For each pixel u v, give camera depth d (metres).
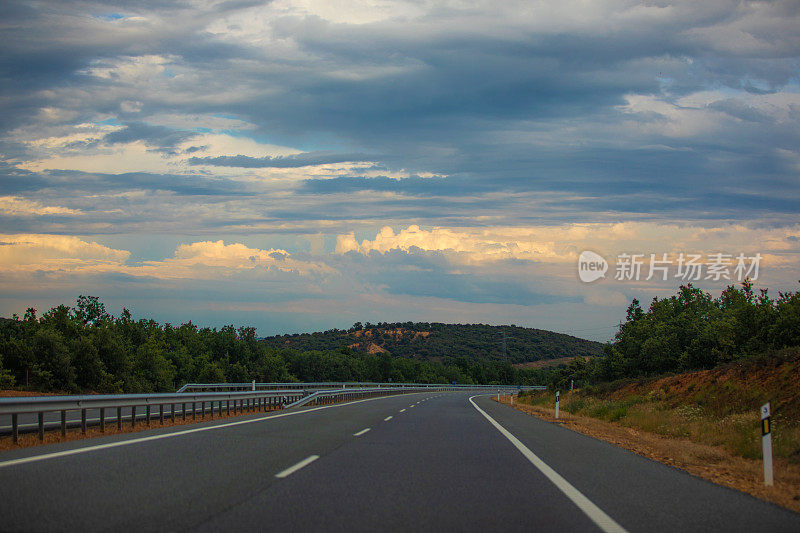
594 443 17.08
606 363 63.62
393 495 8.52
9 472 9.30
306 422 21.61
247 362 89.44
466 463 12.08
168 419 21.55
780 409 21.95
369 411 30.69
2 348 46.03
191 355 83.00
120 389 53.50
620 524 7.13
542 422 26.25
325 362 108.38
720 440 19.00
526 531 6.69
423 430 19.72
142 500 7.63
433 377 131.62
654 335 56.19
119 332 74.38
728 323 41.72
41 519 6.54
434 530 6.63
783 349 28.45
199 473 9.76
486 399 61.66
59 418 21.31
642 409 32.06
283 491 8.55
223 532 6.27
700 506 8.40
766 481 11.02
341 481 9.53
